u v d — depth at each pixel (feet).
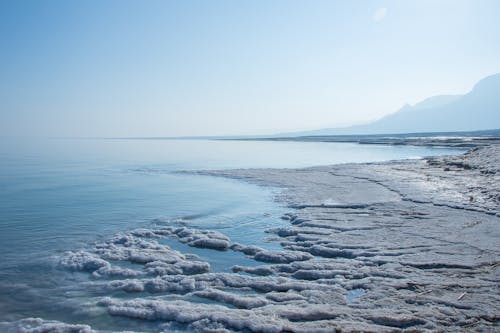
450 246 32.53
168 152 239.71
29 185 78.59
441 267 27.86
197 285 25.70
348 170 97.66
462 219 42.19
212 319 20.25
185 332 19.40
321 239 36.14
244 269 29.04
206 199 61.36
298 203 55.93
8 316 21.58
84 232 40.60
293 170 102.17
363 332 18.57
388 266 28.14
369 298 22.62
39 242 36.63
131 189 72.95
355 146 295.89
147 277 27.58
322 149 254.68
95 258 31.07
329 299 22.85
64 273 28.32
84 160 160.45
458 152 190.90
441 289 23.68
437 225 39.86
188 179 89.30
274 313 20.68
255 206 55.11
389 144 299.17
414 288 24.02
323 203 54.95
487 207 47.47
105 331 19.74
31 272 28.48
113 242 36.68
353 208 51.03
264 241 37.40
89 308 22.40
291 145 347.36
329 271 27.53
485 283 24.48
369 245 33.58
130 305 22.25
